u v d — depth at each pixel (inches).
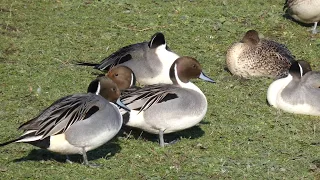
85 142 399.2
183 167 422.3
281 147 462.0
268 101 539.5
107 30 701.3
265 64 614.2
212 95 555.5
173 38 692.7
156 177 405.1
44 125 385.7
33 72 586.9
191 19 738.2
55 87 557.3
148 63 579.5
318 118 522.0
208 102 538.9
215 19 741.9
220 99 546.9
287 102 524.7
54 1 773.3
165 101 442.6
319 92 520.1
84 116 396.2
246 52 613.0
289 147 462.0
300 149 460.1
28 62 609.3
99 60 625.9
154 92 445.7
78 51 644.1
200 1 794.2
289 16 768.3
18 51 633.0
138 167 419.2
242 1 800.3
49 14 735.1
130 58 585.0
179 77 459.2
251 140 471.8
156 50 581.3
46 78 574.9
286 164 435.2
